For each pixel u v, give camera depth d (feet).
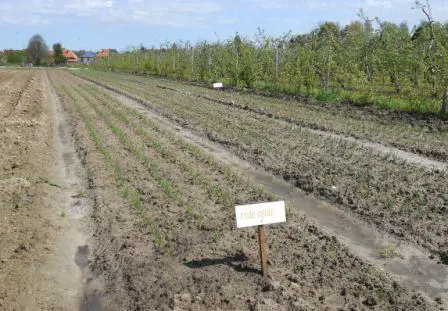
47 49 364.38
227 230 23.70
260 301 17.56
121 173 32.89
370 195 28.48
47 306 17.89
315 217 26.25
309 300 17.80
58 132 48.80
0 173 32.24
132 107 64.64
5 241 22.35
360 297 18.25
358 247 22.74
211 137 44.70
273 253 21.38
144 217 25.49
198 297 17.92
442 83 51.75
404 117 51.29
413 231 23.95
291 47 87.66
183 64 125.39
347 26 92.38
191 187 30.22
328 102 64.18
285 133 44.83
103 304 18.10
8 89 92.63
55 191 30.12
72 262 21.33
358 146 39.70
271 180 32.50
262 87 85.56
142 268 20.22
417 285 19.51
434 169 33.14
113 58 221.87
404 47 59.47
